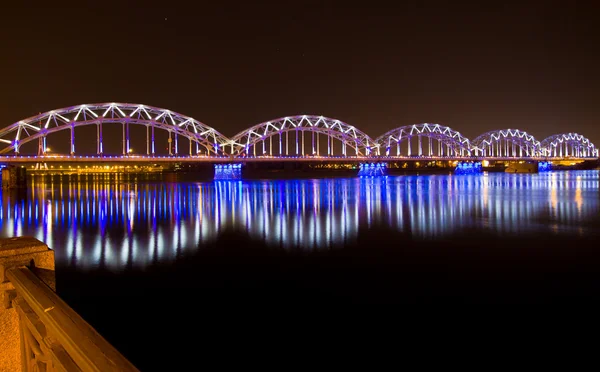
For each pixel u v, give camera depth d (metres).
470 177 133.25
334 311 13.29
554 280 16.48
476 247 22.98
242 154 136.00
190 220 35.06
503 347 10.70
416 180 114.38
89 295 15.01
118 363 2.17
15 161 92.06
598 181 98.00
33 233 28.98
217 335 11.52
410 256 20.83
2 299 3.80
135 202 52.09
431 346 10.80
